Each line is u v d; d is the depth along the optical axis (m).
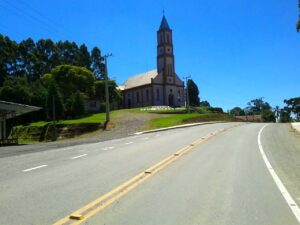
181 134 33.31
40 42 116.88
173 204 8.46
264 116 140.62
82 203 8.58
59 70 87.81
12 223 7.05
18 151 22.48
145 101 107.31
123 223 7.03
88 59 118.69
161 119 61.12
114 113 77.00
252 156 17.12
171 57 108.00
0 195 9.52
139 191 9.84
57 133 58.81
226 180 11.30
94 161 16.14
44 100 79.81
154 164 14.79
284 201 8.69
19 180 11.71
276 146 21.67
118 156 17.86
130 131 48.25
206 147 21.30
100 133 52.00
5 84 88.06
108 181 11.31
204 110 101.50
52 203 8.60
